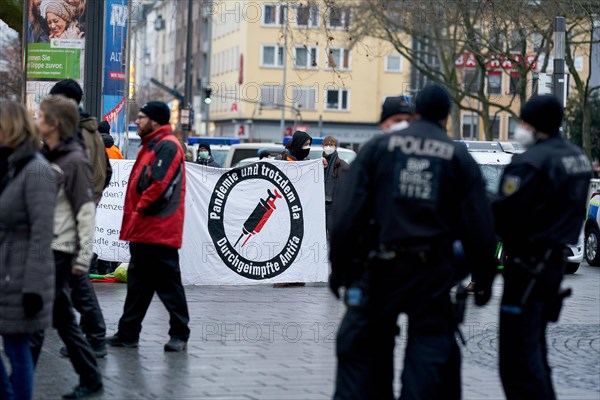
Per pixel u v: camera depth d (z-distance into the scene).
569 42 47.22
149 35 155.00
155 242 13.30
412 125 8.94
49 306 9.41
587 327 16.38
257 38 101.81
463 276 9.01
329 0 41.53
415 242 8.73
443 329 8.88
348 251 8.90
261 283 20.27
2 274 9.30
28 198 9.28
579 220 9.75
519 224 9.59
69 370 12.22
